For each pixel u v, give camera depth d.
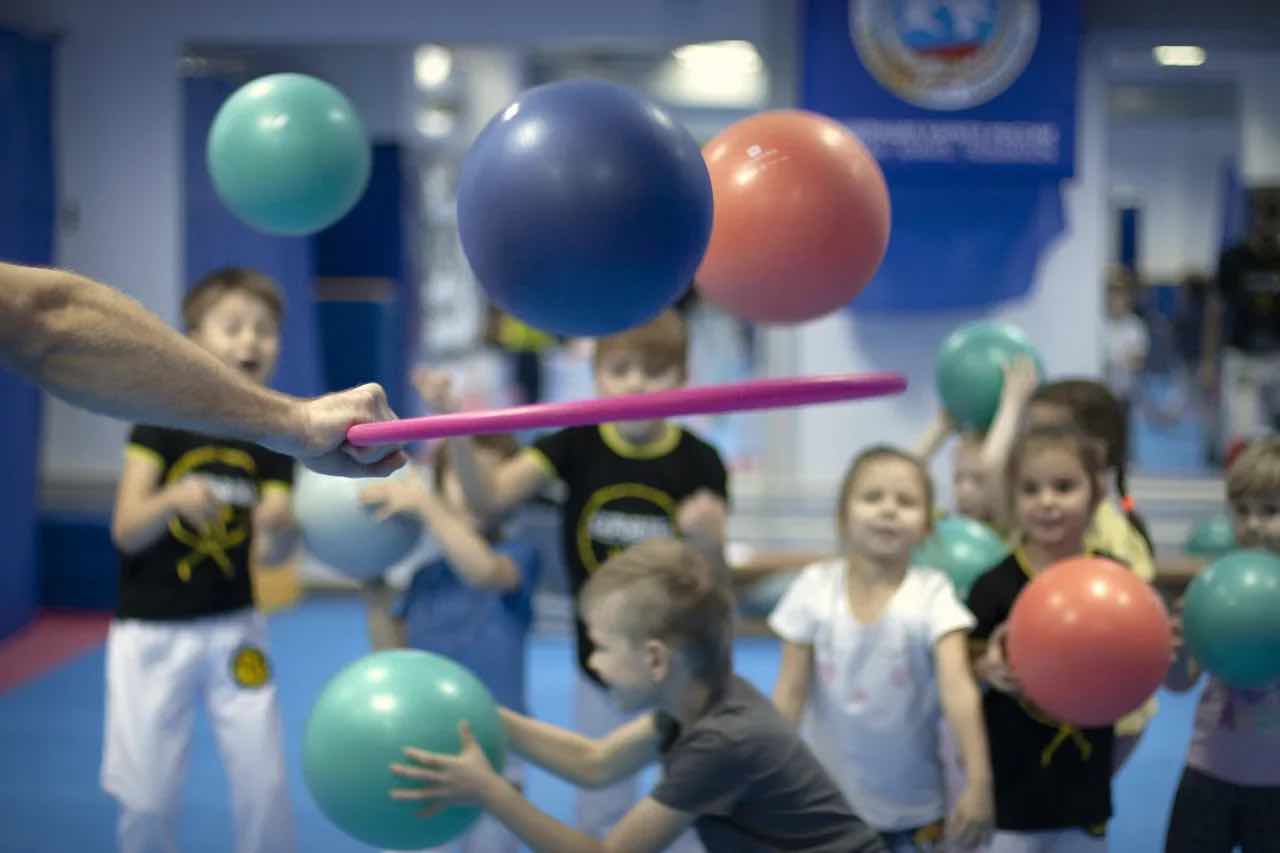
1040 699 2.36
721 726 2.12
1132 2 7.11
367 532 2.86
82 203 7.56
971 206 7.05
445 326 11.66
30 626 6.67
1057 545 2.67
